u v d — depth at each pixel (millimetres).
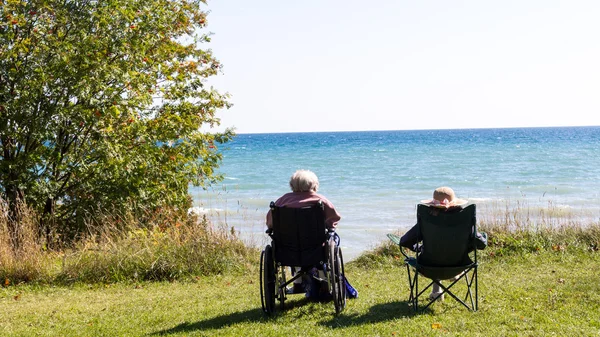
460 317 5660
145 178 13695
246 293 7684
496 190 31000
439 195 5855
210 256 9781
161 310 6777
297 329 5441
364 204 25938
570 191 29922
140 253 9547
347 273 9539
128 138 13430
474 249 5867
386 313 5945
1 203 10680
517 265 9016
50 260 9547
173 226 11289
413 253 10383
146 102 13125
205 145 15016
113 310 6918
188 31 15141
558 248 9859
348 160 57875
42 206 13344
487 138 125000
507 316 5613
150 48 14227
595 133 161125
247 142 125812
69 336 5688
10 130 12180
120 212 12812
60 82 12461
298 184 5996
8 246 9352
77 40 12906
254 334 5336
